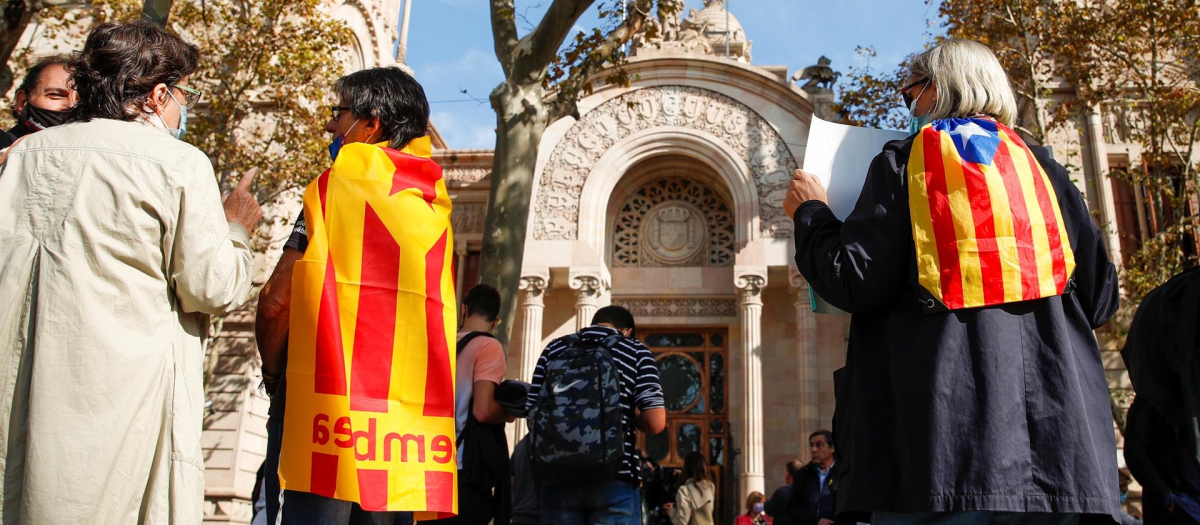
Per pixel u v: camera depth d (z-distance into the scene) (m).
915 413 3.17
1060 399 3.15
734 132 27.28
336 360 3.97
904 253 3.38
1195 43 19.38
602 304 27.53
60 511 3.15
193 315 3.73
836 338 26.38
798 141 26.97
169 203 3.56
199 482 3.57
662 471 16.36
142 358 3.40
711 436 26.80
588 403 6.04
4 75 12.19
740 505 23.97
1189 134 21.25
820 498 11.27
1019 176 3.41
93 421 3.25
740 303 25.73
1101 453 3.16
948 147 3.43
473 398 6.37
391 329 4.14
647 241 28.67
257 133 22.53
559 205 26.86
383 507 3.90
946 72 3.72
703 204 28.81
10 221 3.47
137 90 3.83
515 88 14.34
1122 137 23.58
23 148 3.61
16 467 3.24
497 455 6.35
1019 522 3.22
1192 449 4.46
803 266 3.61
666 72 27.89
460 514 6.15
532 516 8.05
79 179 3.49
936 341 3.22
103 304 3.38
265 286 4.22
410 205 4.32
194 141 20.52
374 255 4.20
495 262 13.69
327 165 21.98
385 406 4.04
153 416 3.42
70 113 3.81
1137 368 4.87
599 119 27.67
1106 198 22.58
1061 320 3.28
